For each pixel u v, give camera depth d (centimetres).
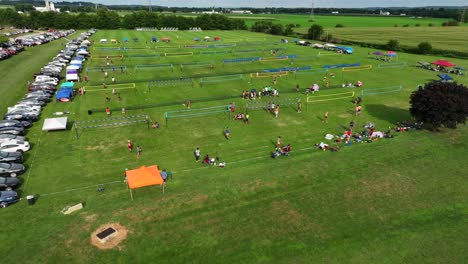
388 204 2789
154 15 17788
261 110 5081
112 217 2573
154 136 4119
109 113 4791
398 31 17462
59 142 3916
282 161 3538
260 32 17562
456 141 4031
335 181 3111
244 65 8538
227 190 2952
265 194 2906
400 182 3098
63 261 2164
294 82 6812
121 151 3728
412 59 9838
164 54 9831
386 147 3838
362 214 2661
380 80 7138
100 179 3178
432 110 4022
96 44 11350
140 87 6256
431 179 3169
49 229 2459
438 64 7931
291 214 2645
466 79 7275
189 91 6050
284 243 2344
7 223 2527
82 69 7650
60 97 5312
